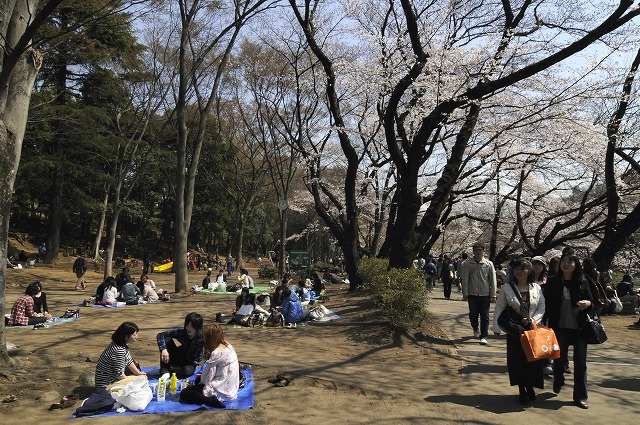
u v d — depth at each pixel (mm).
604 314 12734
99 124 28094
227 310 13156
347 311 11805
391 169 19375
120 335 5277
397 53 14828
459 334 9430
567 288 5398
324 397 5531
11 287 19906
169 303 14805
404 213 11883
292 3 14352
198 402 5164
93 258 34594
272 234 55312
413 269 9984
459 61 12266
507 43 11609
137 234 52875
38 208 44812
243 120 28922
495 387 5984
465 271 8836
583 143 14180
